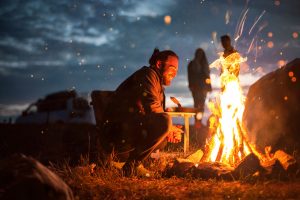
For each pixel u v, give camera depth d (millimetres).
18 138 12969
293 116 8359
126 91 6609
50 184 4273
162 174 6465
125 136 6516
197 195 5156
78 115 18500
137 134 6402
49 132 13594
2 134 13391
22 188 4105
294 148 7969
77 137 12797
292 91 8500
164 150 9305
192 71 14555
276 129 8492
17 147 12180
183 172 6273
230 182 5719
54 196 4270
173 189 5508
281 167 5797
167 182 5957
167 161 7312
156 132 6238
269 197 4938
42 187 4180
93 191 5555
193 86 14609
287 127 8391
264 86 9094
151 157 7281
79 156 9836
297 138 8242
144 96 6406
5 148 12000
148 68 6605
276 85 8797
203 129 11648
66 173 6594
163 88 6730
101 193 5516
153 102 6383
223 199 4949
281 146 8234
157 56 6656
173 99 7305
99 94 7176
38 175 4250
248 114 9125
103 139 6762
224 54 7664
